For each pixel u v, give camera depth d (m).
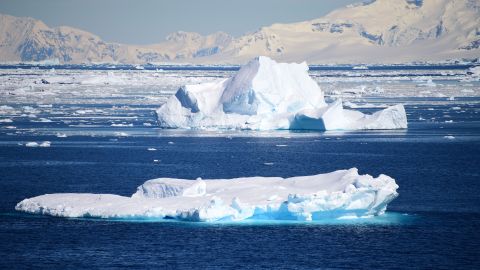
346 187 180.12
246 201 183.38
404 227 177.38
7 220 182.62
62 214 184.88
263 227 175.12
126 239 166.75
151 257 155.50
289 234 169.75
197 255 156.62
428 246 162.75
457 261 153.38
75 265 151.25
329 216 181.88
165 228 174.38
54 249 160.38
